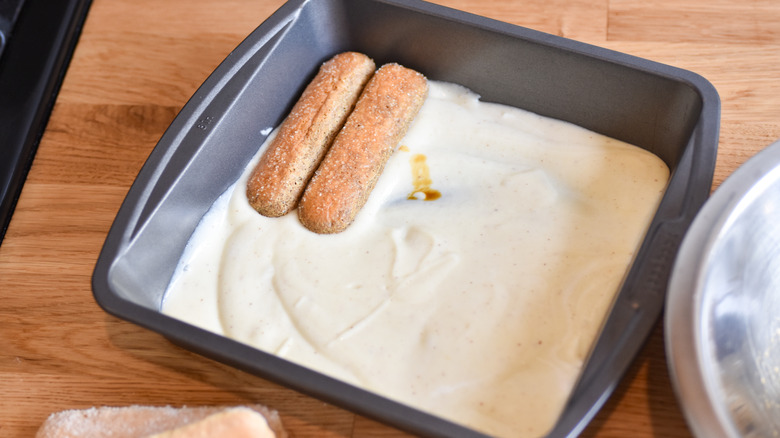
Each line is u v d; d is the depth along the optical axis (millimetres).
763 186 620
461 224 703
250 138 730
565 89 718
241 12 805
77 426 645
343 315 674
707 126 656
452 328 664
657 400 636
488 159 726
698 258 598
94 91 779
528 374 643
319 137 721
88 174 745
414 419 589
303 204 704
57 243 721
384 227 708
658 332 652
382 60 761
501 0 788
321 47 755
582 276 674
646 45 754
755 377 629
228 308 684
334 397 601
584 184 709
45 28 799
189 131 697
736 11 761
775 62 738
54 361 681
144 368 674
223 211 717
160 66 786
